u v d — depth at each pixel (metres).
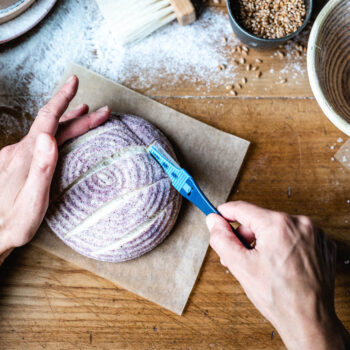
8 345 0.79
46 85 0.83
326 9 0.64
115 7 0.81
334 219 0.81
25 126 0.82
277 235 0.53
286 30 0.79
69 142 0.73
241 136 0.83
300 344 0.51
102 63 0.84
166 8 0.80
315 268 0.53
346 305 0.80
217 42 0.84
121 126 0.73
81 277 0.80
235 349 0.80
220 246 0.55
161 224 0.71
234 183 0.82
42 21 0.84
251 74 0.84
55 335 0.79
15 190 0.69
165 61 0.84
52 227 0.72
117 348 0.80
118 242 0.70
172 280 0.78
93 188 0.69
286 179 0.82
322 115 0.83
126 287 0.78
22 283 0.80
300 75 0.84
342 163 0.82
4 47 0.83
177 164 0.73
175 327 0.80
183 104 0.83
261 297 0.52
